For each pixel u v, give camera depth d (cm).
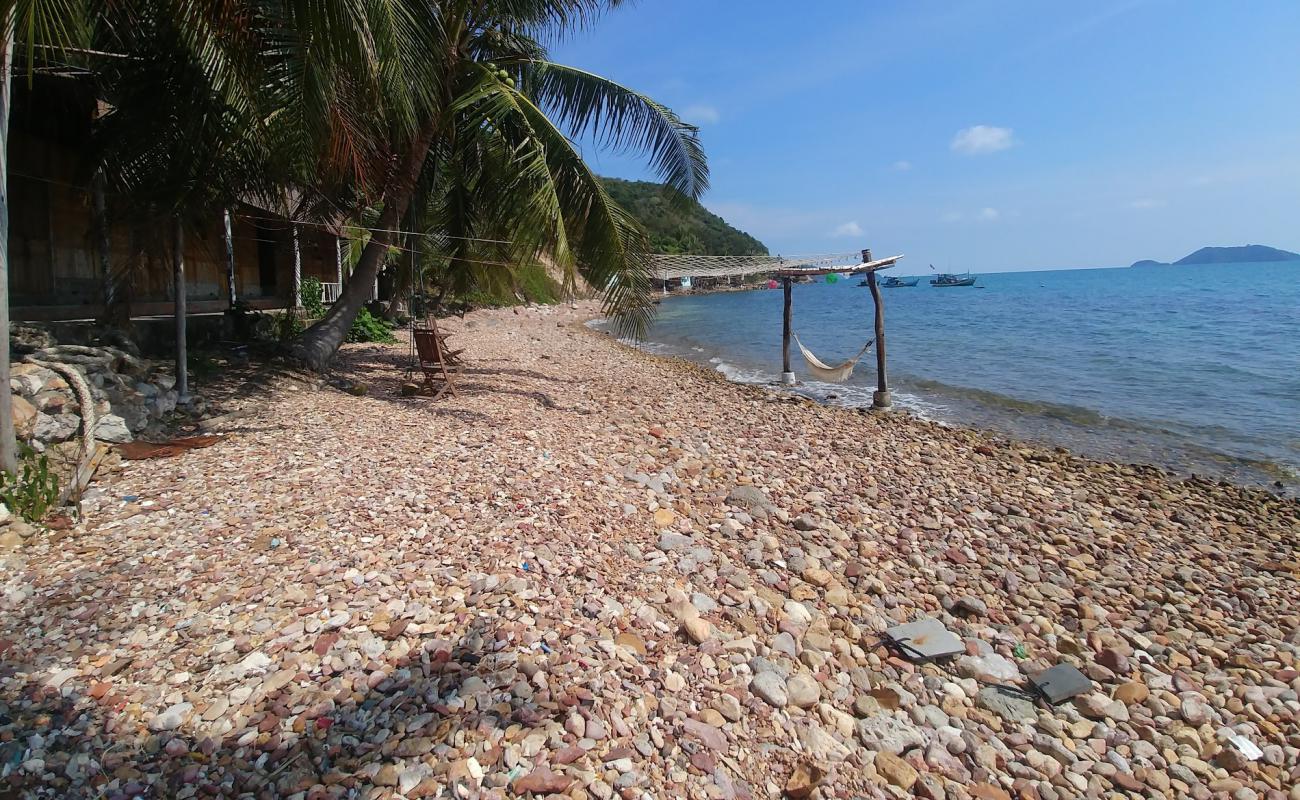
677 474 665
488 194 1077
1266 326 2652
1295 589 525
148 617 345
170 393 702
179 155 704
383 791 244
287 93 596
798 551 502
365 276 1073
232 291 1123
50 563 392
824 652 378
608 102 1070
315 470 566
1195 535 639
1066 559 550
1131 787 304
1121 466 893
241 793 240
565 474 608
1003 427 1155
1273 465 935
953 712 345
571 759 266
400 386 1020
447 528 464
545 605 375
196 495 498
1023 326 2945
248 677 302
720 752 288
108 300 802
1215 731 344
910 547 541
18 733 261
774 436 896
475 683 300
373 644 327
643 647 353
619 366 1653
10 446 455
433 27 785
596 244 996
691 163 1115
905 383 1596
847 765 296
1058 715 352
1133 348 2097
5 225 447
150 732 268
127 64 686
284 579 385
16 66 661
